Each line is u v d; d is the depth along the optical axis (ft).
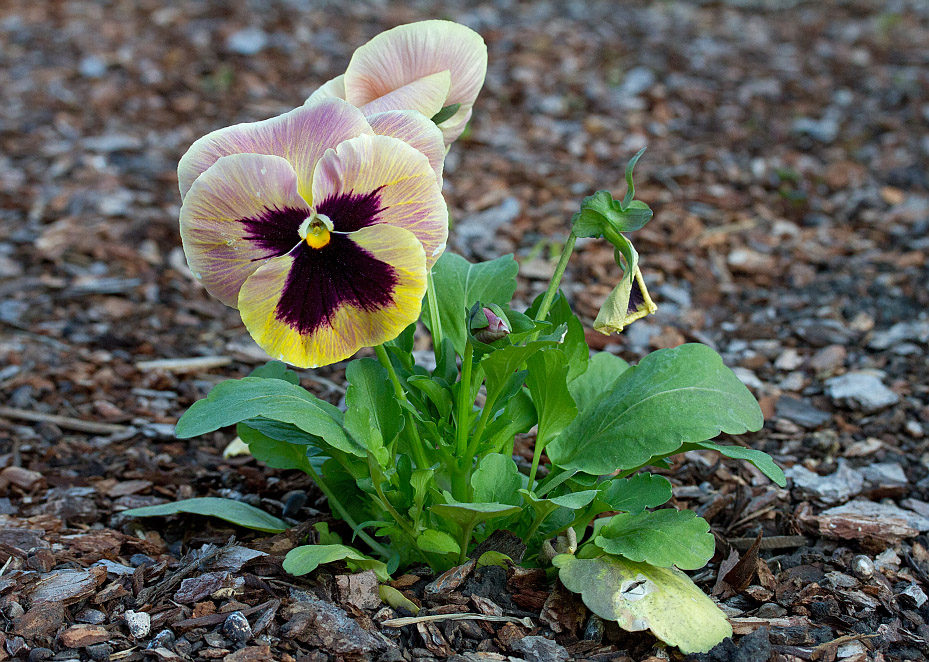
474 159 22.76
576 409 8.63
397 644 8.35
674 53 30.04
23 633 8.38
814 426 12.97
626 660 8.25
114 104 25.25
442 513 7.98
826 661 8.37
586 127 24.81
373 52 8.05
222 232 7.18
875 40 31.83
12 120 23.86
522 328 7.95
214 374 14.83
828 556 10.19
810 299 16.83
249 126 7.21
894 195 20.77
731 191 21.26
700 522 8.20
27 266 17.76
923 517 10.82
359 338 7.30
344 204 7.14
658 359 9.18
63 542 10.00
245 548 9.42
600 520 9.43
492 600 8.79
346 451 7.96
